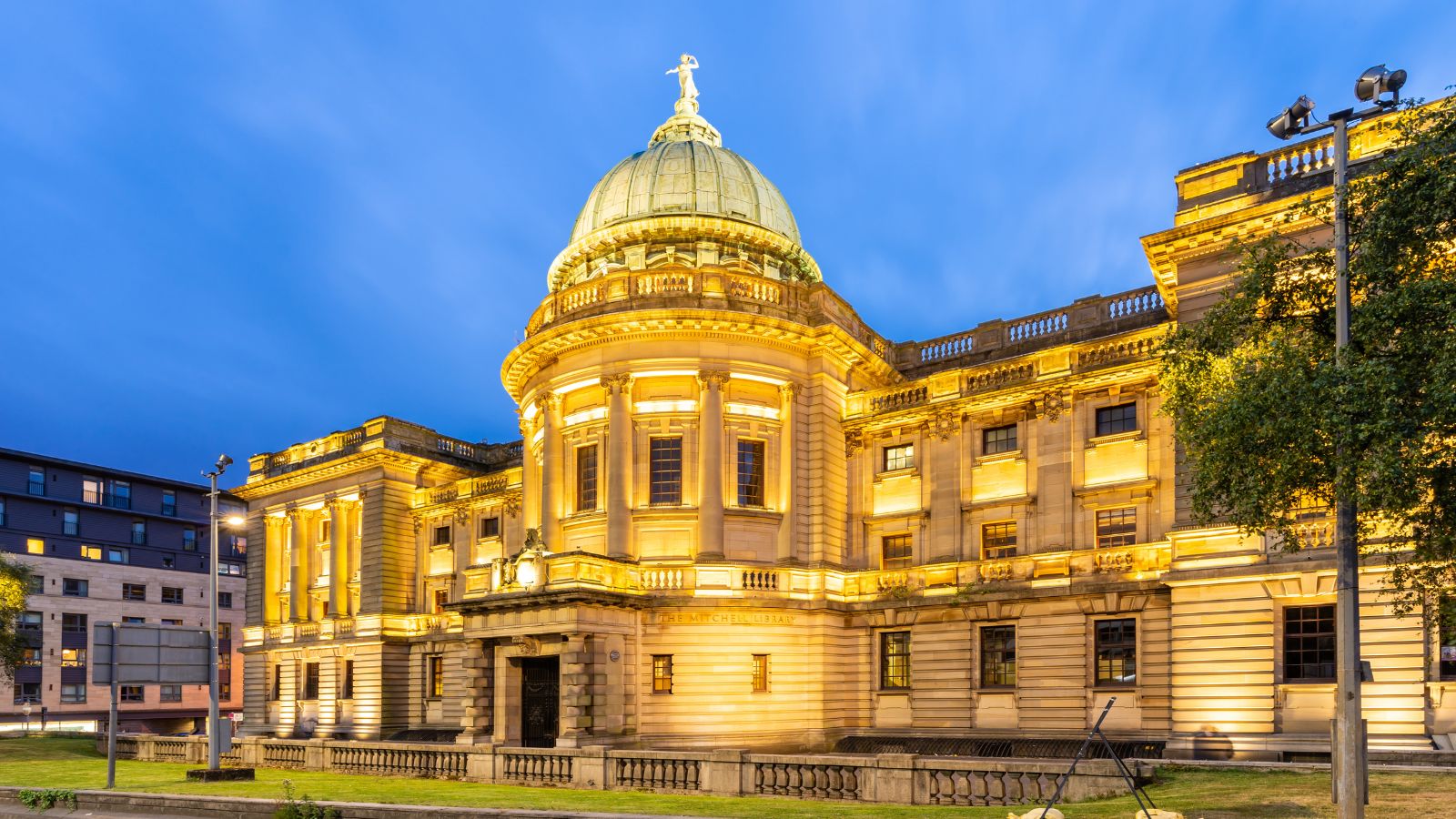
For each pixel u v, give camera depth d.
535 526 49.91
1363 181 18.84
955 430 43.12
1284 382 18.69
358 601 64.88
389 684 61.66
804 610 42.69
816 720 42.00
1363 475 17.14
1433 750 26.42
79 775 36.03
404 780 32.72
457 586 61.72
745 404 44.66
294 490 69.88
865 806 22.89
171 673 31.42
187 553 106.56
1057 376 40.31
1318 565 29.83
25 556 92.50
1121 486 38.03
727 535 43.00
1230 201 33.31
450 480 67.44
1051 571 38.97
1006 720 39.28
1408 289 17.33
